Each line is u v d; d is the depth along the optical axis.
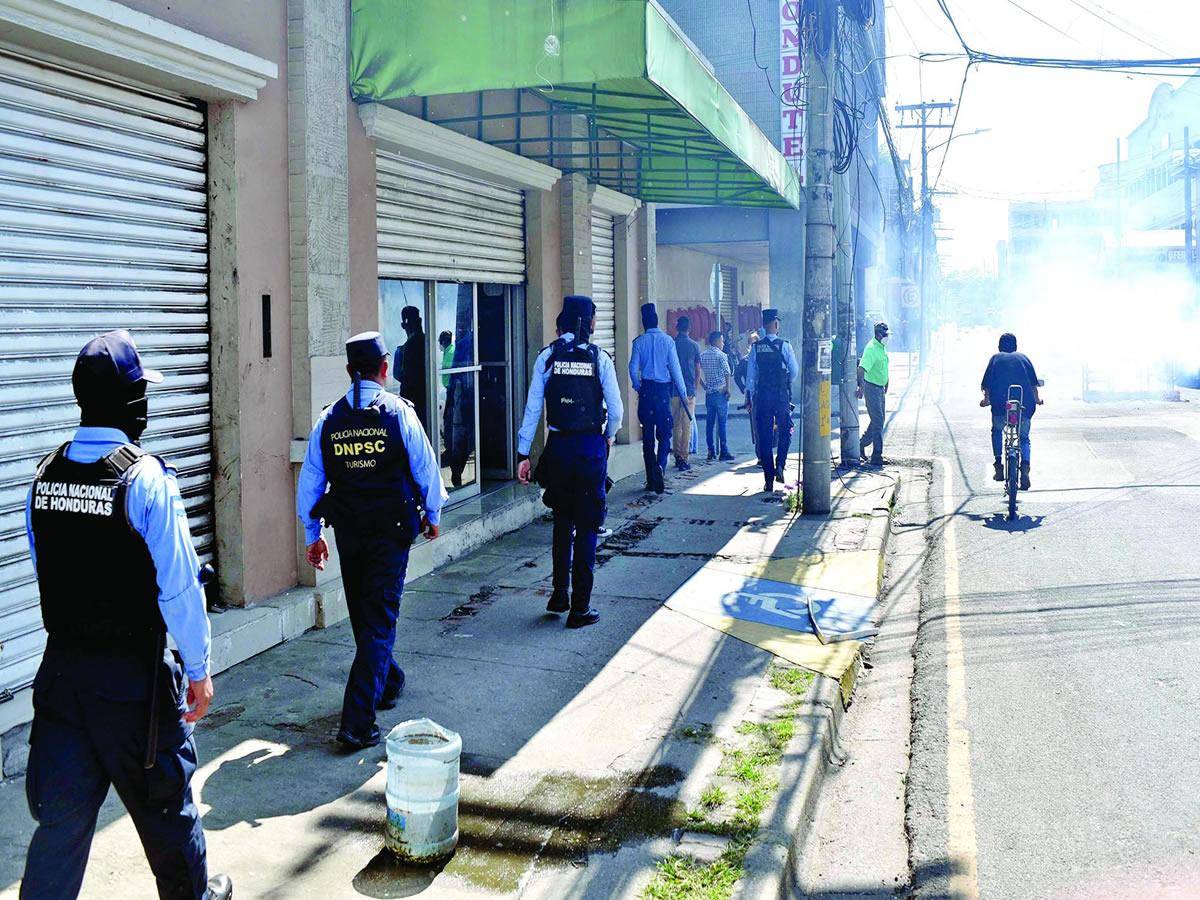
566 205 11.14
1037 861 4.12
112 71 5.31
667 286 24.22
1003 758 5.09
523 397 10.90
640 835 4.09
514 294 10.75
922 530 10.59
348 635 6.56
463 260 9.45
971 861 4.13
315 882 3.75
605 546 9.39
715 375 14.91
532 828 4.15
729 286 30.16
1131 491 12.19
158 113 5.68
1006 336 12.09
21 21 4.53
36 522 2.98
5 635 4.73
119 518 2.89
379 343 5.02
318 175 6.68
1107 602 7.64
